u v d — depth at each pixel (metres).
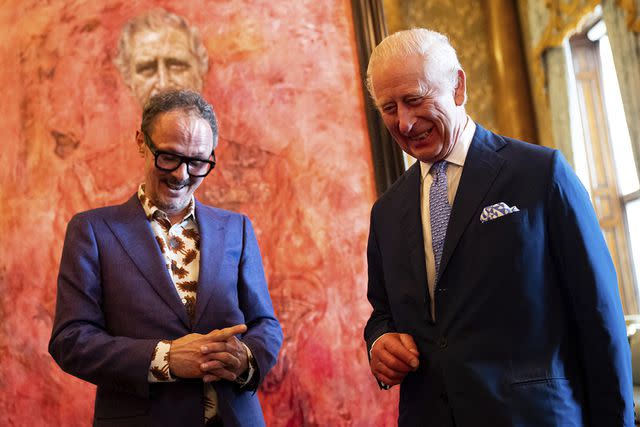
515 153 1.85
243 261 2.27
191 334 1.93
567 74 5.77
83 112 4.96
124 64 5.04
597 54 5.93
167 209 2.17
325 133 5.00
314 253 4.80
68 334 1.94
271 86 5.04
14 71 5.06
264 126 4.96
